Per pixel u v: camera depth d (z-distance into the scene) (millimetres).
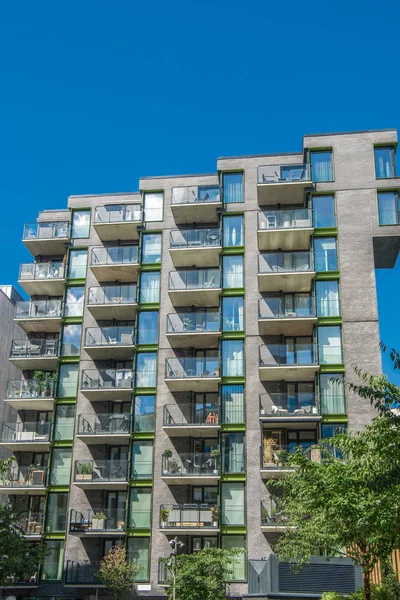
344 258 41156
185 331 41500
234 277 42625
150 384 41594
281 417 38406
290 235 42094
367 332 39625
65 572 38656
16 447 42750
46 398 42531
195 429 39531
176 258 43562
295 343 42156
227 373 40625
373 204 42125
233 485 38406
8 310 51312
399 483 15875
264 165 43531
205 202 43656
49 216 48938
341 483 19844
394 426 17516
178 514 37750
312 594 30750
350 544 22969
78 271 45562
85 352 43469
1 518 32438
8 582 38062
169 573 37281
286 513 33156
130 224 44688
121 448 41875
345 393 38438
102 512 39406
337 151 43406
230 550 33812
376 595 25047
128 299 43625
